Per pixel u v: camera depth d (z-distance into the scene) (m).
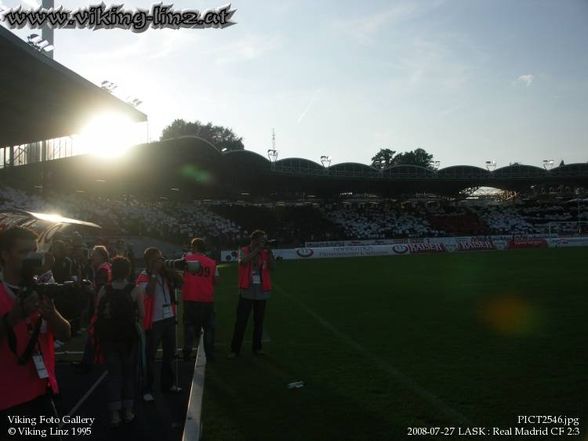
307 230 60.31
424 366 8.19
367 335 10.92
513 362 8.25
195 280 9.02
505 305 14.60
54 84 14.86
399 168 58.22
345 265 34.53
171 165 41.53
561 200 73.81
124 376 6.21
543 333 10.48
